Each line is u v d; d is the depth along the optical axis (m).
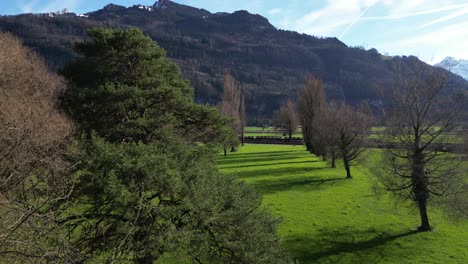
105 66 19.89
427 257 23.22
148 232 13.66
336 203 38.09
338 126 51.50
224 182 17.34
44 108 24.06
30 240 10.29
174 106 19.84
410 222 30.73
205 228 15.56
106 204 14.13
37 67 39.62
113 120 18.48
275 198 40.88
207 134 21.12
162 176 13.74
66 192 13.27
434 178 25.97
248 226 15.70
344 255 24.19
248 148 103.56
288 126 117.62
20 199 11.93
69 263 10.59
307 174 56.66
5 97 22.33
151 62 21.09
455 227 28.98
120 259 12.16
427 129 26.23
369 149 53.97
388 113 28.17
